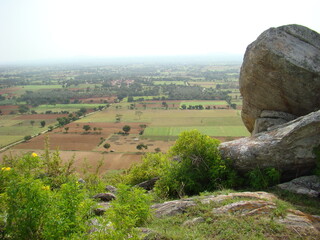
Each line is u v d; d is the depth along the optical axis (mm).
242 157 10211
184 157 11500
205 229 6496
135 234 5531
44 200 5453
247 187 9836
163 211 7965
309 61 10602
